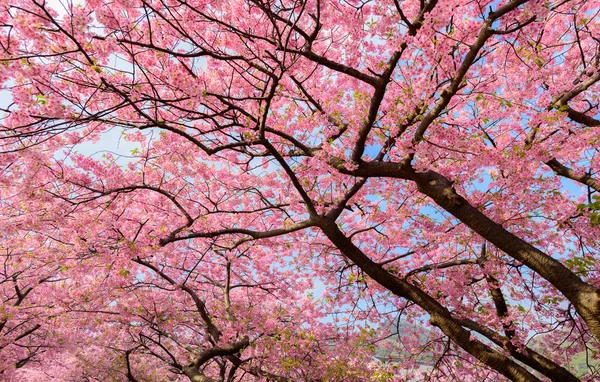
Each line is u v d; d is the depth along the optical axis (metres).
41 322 9.25
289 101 7.29
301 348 7.83
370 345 7.87
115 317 9.17
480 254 7.84
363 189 7.57
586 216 5.96
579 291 4.57
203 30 5.56
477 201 6.56
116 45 3.93
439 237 6.84
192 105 5.63
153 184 7.24
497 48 5.73
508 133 6.46
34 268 9.16
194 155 7.62
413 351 8.05
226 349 7.67
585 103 6.82
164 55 5.21
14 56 3.88
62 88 5.09
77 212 6.39
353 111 6.88
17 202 6.84
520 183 5.84
